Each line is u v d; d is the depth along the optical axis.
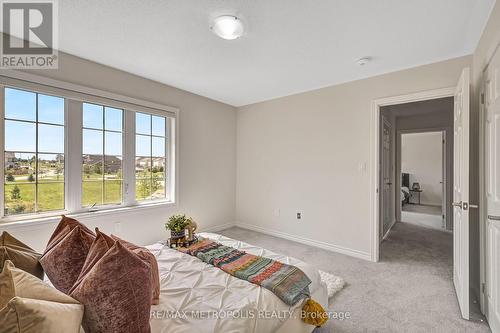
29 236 2.22
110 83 2.75
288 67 2.73
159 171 3.37
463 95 1.84
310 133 3.52
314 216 3.47
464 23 1.87
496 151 1.60
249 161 4.29
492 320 1.66
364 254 3.00
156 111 3.20
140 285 0.97
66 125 2.50
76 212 2.58
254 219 4.22
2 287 0.79
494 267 1.63
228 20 1.85
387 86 2.85
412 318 1.83
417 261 2.90
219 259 1.71
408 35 2.05
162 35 2.09
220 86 3.38
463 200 1.82
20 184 2.24
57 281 1.11
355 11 1.74
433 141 7.38
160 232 3.25
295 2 1.65
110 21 1.89
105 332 0.90
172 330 1.05
